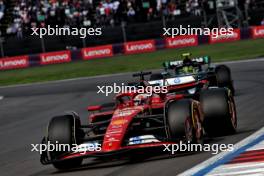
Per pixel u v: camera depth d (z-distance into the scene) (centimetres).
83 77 10650
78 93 8331
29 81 11256
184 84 5019
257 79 7438
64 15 14912
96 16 15012
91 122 3572
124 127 3161
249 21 14288
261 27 13450
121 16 15000
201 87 5147
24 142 4769
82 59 14238
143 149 3156
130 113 3306
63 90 8969
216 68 5959
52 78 11219
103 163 3341
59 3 15225
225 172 2639
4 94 9562
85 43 14688
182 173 2731
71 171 3244
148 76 9338
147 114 3438
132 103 3566
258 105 5278
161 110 3622
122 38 14562
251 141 3366
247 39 13550
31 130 5478
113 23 14975
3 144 4819
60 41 14712
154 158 3225
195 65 5788
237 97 6012
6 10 15488
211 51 12150
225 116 3578
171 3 14888
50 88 9525
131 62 12131
